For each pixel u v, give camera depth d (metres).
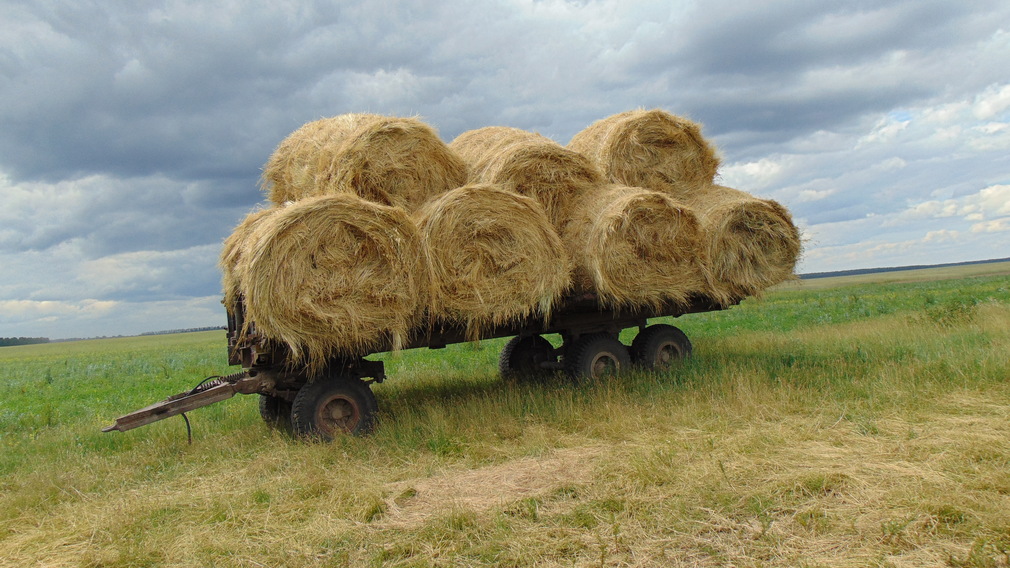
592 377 7.75
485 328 7.12
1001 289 24.98
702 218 8.01
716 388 6.87
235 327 7.01
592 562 3.29
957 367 7.05
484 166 7.32
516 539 3.60
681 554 3.31
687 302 8.02
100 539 4.20
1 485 5.65
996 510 3.48
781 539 3.39
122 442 7.06
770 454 4.74
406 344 6.61
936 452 4.56
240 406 8.77
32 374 21.27
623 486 4.33
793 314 18.91
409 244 5.94
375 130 6.60
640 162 8.39
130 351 37.91
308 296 5.57
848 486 4.01
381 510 4.31
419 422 6.45
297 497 4.72
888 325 12.12
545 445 5.51
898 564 3.04
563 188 7.44
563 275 6.69
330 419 6.30
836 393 6.48
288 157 7.91
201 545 3.91
